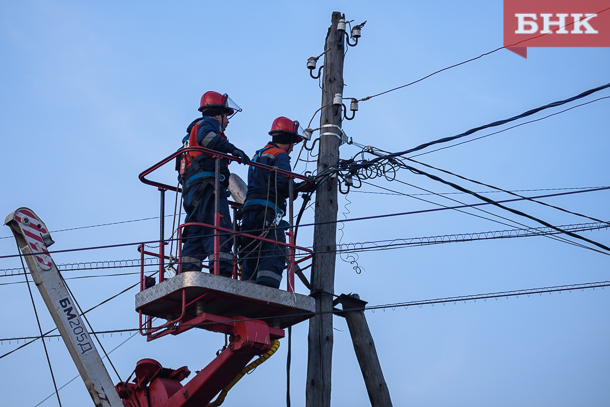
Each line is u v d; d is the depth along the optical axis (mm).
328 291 11156
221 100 10695
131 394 10953
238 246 10961
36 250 10141
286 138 11094
